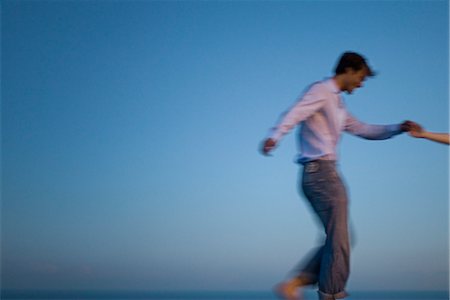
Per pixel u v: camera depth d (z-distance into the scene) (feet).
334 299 12.94
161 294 149.69
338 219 12.92
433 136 14.61
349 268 12.98
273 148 12.79
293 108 12.99
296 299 13.16
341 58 13.58
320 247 13.38
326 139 13.29
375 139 15.01
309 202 13.41
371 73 13.60
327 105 13.21
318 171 13.16
